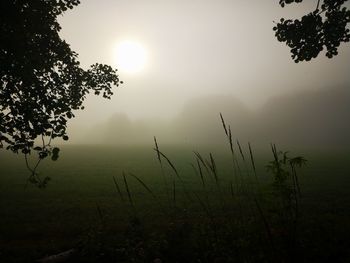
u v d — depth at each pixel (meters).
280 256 4.73
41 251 7.54
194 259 5.74
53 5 9.77
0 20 7.93
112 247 6.63
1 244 8.56
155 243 6.45
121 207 13.45
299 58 9.77
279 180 5.32
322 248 5.77
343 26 9.05
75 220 11.15
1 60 8.15
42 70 9.53
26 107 8.86
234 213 9.66
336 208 12.88
